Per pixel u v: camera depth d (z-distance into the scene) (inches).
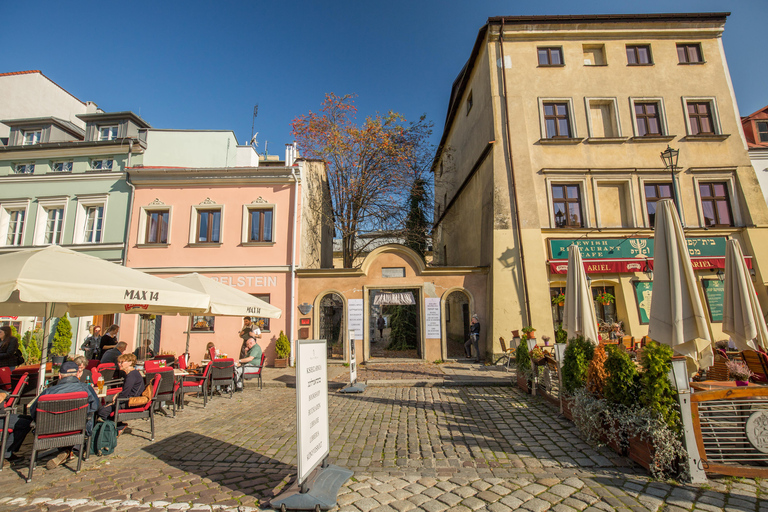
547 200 617.0
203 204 656.4
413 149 837.2
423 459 206.7
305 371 165.0
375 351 734.5
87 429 215.8
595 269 581.6
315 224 745.0
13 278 207.6
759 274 581.9
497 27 671.1
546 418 282.7
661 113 645.3
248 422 291.1
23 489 174.2
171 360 476.1
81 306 333.7
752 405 182.9
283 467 199.8
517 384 412.5
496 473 186.4
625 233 601.3
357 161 807.1
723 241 596.4
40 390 230.4
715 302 582.9
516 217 603.2
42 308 309.9
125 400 244.7
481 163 690.2
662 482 172.4
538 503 155.6
